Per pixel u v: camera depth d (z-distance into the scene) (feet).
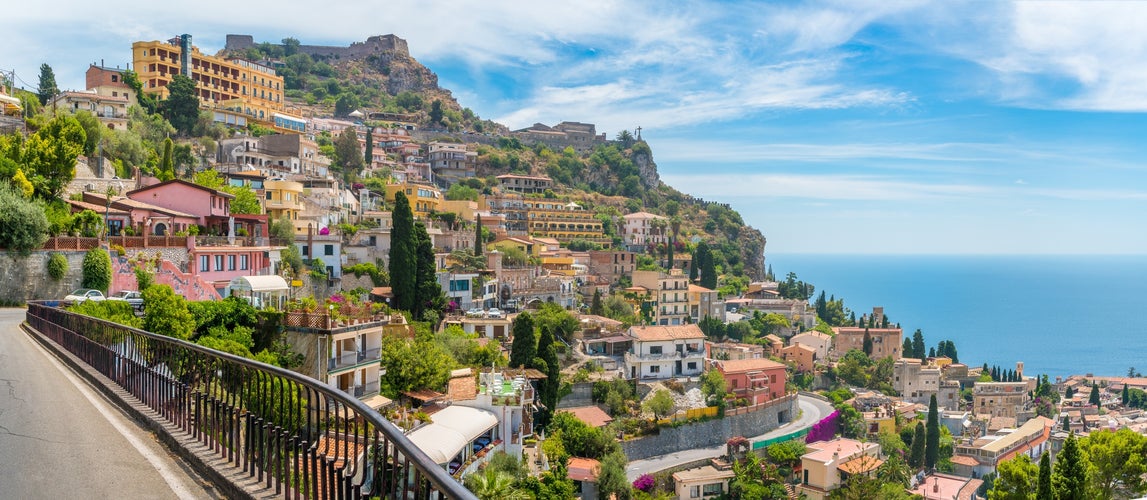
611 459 239.71
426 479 29.25
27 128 318.86
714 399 330.54
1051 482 145.48
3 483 44.29
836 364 508.12
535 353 263.08
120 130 382.01
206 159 456.45
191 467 49.06
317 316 161.79
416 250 310.04
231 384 50.52
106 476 46.44
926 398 489.26
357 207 459.32
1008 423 479.41
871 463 286.87
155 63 554.46
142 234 227.20
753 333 521.24
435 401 181.68
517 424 179.11
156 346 63.26
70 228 207.72
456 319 316.19
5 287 178.81
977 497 339.36
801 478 298.76
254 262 253.65
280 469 42.29
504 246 474.08
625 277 561.02
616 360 351.05
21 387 73.20
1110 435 167.84
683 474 278.67
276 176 445.78
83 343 88.48
